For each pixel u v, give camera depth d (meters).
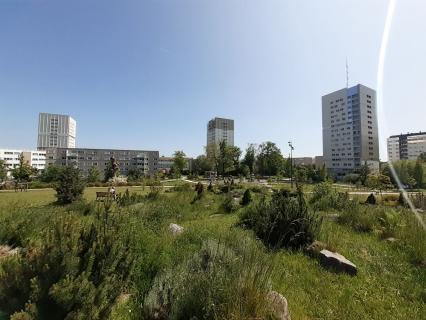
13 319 2.41
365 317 3.69
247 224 8.19
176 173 78.88
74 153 119.88
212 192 26.56
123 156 124.94
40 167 128.50
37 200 23.08
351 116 102.12
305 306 3.88
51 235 3.18
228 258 4.02
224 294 3.22
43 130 163.00
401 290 4.52
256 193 26.44
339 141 106.56
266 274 3.57
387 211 9.16
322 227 7.51
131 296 3.78
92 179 55.56
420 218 8.06
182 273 3.71
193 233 6.61
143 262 4.47
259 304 3.14
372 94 102.31
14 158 121.38
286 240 6.50
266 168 90.38
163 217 9.93
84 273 2.87
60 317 2.66
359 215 9.08
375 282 4.80
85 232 3.63
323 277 4.87
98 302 2.89
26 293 2.76
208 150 92.12
